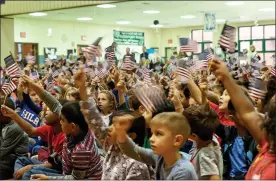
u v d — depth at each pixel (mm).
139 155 2330
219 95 4262
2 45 14266
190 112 2750
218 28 18547
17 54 15164
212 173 2633
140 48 15484
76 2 11719
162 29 19781
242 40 18438
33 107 4930
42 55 15984
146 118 2578
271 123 1812
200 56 4219
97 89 5824
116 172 2584
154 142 2217
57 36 16359
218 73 1979
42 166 4113
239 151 3436
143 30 19016
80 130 3342
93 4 11391
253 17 16406
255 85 2555
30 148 5199
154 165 2400
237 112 2018
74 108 3320
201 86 3693
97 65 6312
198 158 2682
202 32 18875
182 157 2326
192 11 14000
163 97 2504
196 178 2238
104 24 17453
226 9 13766
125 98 4734
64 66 10109
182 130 2225
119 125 2275
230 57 8391
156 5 12148
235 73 7242
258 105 2537
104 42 17250
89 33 17109
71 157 3328
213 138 2906
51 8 12391
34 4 12891
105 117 3900
